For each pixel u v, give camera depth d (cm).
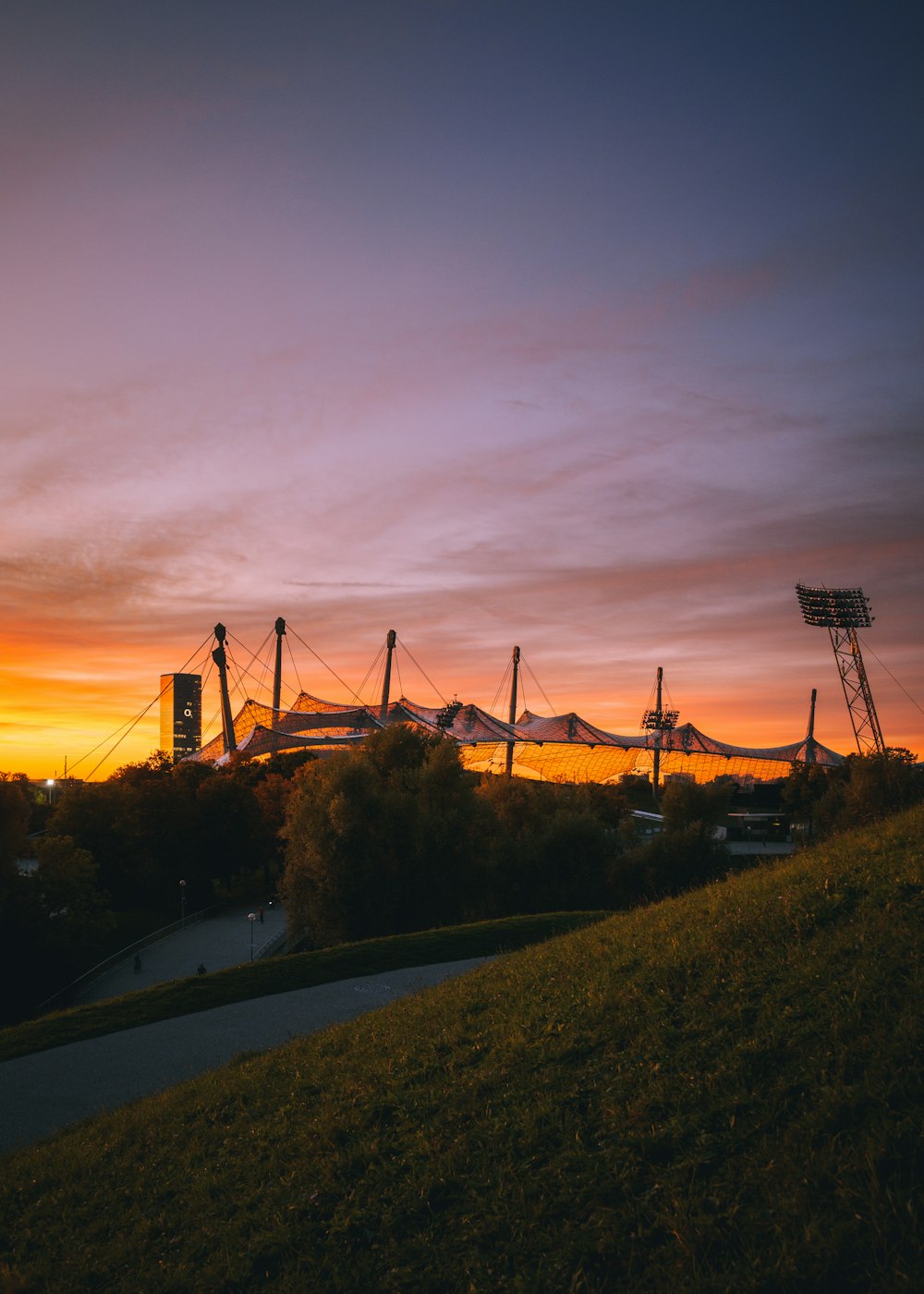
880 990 710
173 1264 698
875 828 1285
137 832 6538
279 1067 1157
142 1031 1902
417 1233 628
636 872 5241
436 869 3931
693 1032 773
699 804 5800
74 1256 764
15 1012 3725
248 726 13612
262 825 7012
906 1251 455
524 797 6219
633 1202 576
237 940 5184
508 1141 699
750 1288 467
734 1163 576
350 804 3847
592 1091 740
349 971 2433
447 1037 1002
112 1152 1011
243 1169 832
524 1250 568
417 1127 786
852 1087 596
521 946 2688
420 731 4925
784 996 770
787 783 10488
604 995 934
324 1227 678
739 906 1073
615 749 16125
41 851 4403
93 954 4741
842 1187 511
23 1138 1268
